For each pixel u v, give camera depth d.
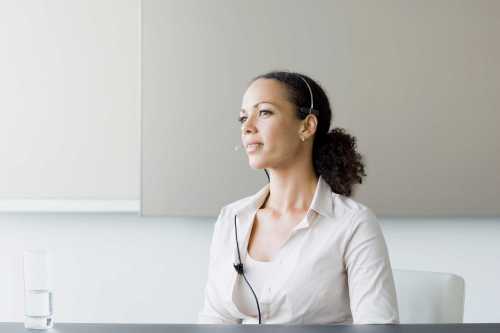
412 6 3.50
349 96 3.50
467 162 3.53
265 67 3.48
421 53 3.51
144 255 3.55
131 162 3.50
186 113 3.46
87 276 3.54
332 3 3.48
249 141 2.04
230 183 3.48
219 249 2.10
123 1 3.48
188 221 3.56
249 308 1.99
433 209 3.53
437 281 2.34
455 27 3.52
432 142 3.53
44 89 3.47
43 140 3.47
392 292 1.92
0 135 3.46
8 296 3.51
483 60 3.53
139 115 3.47
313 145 2.14
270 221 2.06
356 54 3.50
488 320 3.62
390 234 3.60
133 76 3.49
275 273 1.97
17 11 3.46
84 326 1.61
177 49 3.46
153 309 3.56
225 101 3.47
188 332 1.54
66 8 3.47
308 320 1.96
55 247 3.53
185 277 3.56
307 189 2.07
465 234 3.61
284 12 3.48
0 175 3.46
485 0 3.52
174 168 3.46
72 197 3.48
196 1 3.46
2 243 3.51
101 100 3.48
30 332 1.55
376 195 3.51
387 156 3.51
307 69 3.49
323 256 1.96
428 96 3.52
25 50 3.46
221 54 3.47
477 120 3.54
